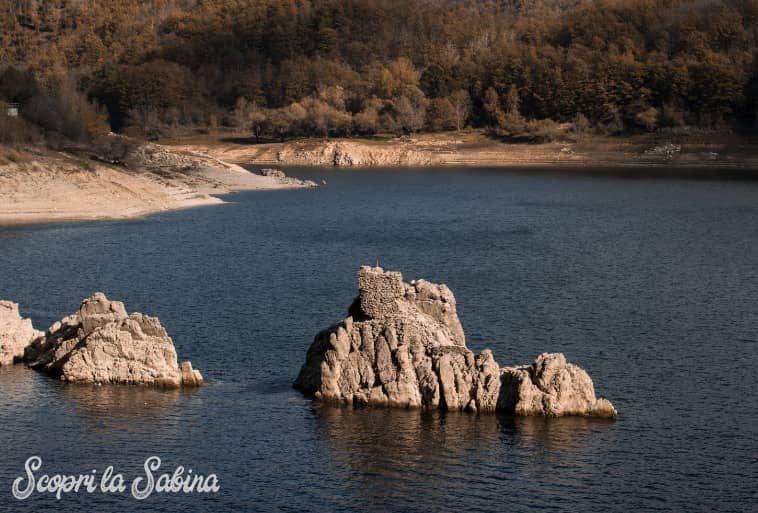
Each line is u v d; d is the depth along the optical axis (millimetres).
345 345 92500
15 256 178250
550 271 167625
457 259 181875
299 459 81562
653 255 185375
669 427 87750
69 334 104875
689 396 96188
